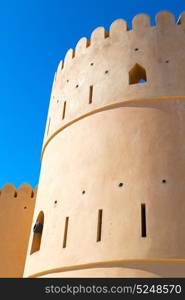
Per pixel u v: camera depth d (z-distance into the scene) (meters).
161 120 11.62
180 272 8.91
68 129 13.66
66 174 12.38
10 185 19.36
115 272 9.23
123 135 11.72
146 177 10.59
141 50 13.60
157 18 14.32
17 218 18.22
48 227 11.77
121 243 9.61
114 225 10.04
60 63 17.09
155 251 9.23
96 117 12.82
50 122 15.38
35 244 12.52
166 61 13.03
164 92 12.19
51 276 10.43
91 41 15.52
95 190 11.09
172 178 10.43
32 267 11.37
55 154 13.59
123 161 11.15
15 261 16.97
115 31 14.84
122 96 12.62
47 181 13.23
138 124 11.77
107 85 13.35
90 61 14.84
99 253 9.70
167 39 13.66
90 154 12.02
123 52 13.92
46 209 12.39
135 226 9.78
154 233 9.53
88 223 10.56
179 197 10.06
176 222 9.64
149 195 10.24
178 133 11.27
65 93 15.19
